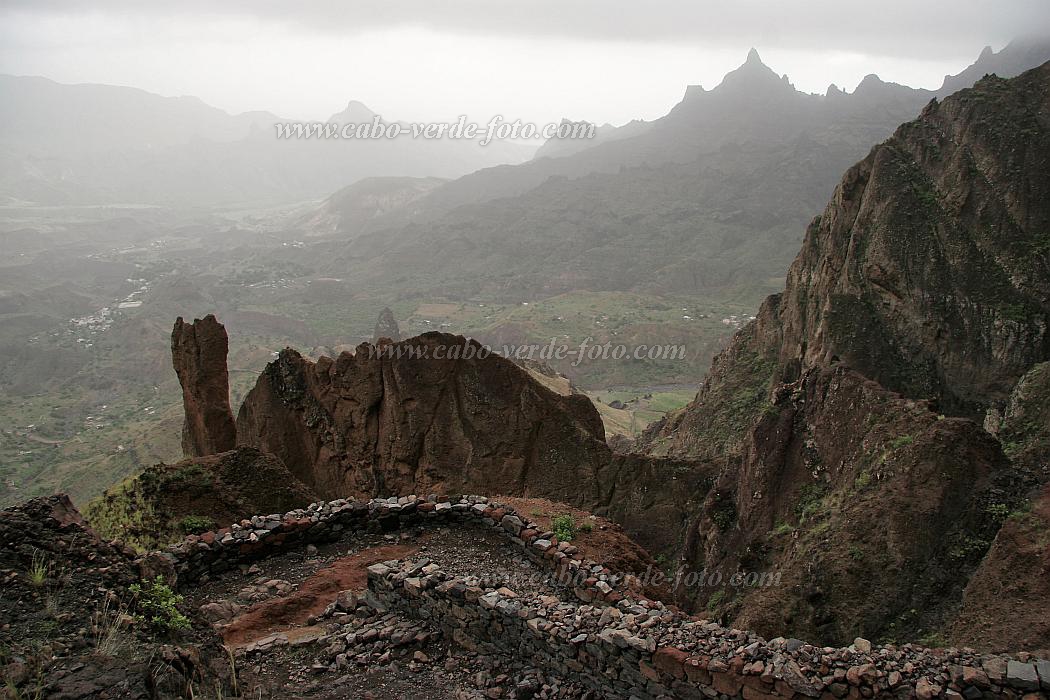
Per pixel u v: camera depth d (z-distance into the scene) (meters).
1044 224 43.31
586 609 13.16
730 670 11.16
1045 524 19.12
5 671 8.72
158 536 20.94
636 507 34.41
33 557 11.07
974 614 18.14
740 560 27.70
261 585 16.14
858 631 20.28
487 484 35.03
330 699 12.33
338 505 18.62
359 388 36.22
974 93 48.69
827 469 27.95
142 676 9.05
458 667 13.36
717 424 57.62
